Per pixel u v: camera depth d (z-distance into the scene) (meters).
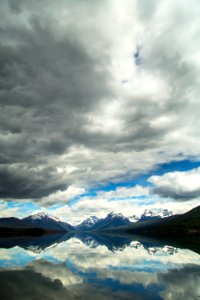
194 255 72.31
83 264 56.41
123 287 34.03
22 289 32.91
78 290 32.44
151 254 76.75
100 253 83.06
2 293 30.95
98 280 38.53
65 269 49.00
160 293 30.92
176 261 59.88
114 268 50.31
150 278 39.97
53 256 72.94
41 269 48.97
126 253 81.69
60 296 29.53
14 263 57.59
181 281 37.66
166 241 153.38
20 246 114.38
